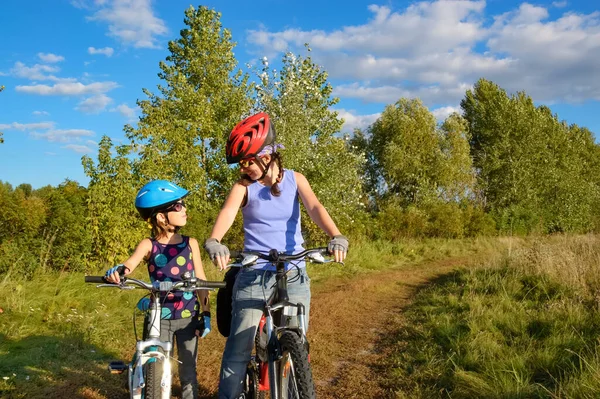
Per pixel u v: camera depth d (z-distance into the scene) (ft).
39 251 30.22
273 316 10.04
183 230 40.47
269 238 10.36
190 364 12.03
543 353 16.15
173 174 45.88
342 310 27.02
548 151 113.60
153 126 45.75
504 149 110.22
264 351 10.31
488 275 32.37
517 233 91.50
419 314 25.32
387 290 33.81
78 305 24.13
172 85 60.29
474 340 17.72
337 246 9.14
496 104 116.37
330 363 18.21
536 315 21.02
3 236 29.53
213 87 65.21
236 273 11.25
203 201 48.49
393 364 17.56
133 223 37.22
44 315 22.18
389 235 71.67
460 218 81.10
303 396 8.15
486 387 14.01
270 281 10.19
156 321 10.71
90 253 34.14
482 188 110.83
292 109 51.52
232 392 10.39
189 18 66.85
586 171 138.62
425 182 103.30
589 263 30.25
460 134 112.27
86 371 16.24
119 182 36.17
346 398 14.82
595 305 21.63
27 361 16.67
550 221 101.86
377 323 24.38
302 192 10.82
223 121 63.62
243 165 10.06
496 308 22.65
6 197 29.89
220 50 66.03
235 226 44.57
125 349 18.99
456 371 15.43
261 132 10.02
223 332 11.70
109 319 22.34
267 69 53.72
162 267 11.86
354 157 58.03
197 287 10.42
